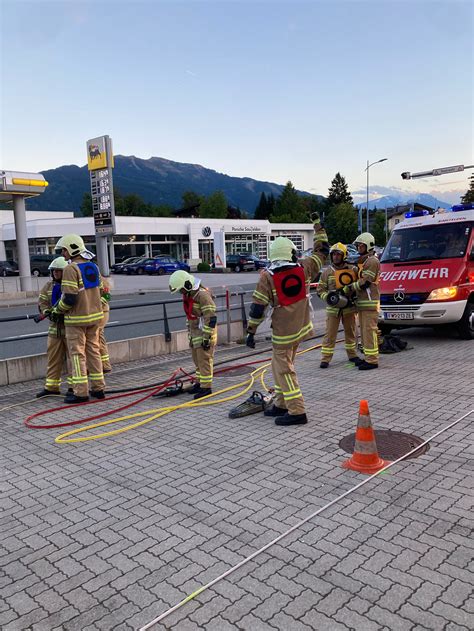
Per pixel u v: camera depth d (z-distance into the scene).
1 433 5.67
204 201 81.75
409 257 10.55
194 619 2.58
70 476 4.45
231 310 11.45
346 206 79.12
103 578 2.96
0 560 3.21
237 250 58.75
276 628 2.48
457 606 2.56
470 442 4.70
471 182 66.31
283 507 3.67
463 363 7.89
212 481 4.18
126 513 3.72
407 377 7.21
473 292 9.77
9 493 4.16
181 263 44.31
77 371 6.63
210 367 6.87
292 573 2.90
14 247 56.62
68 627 2.58
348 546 3.13
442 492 3.77
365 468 4.22
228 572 2.93
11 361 7.84
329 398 6.41
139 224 51.28
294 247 5.52
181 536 3.36
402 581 2.78
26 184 24.14
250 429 5.45
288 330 5.39
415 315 9.61
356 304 7.83
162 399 6.86
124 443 5.20
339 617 2.53
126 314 16.39
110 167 24.17
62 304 6.32
